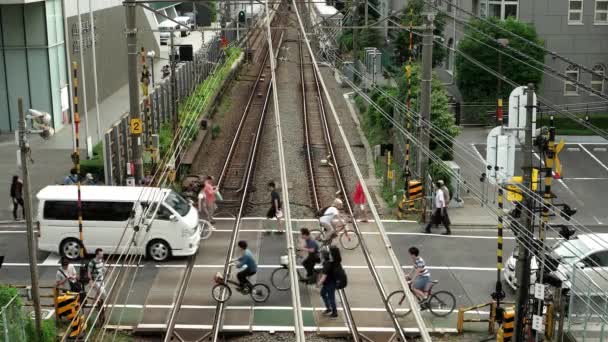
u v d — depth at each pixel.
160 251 23.14
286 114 45.56
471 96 44.53
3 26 38.72
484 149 38.62
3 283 21.25
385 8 66.94
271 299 20.61
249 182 31.70
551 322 18.11
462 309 18.84
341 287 19.19
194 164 33.94
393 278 22.05
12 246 24.50
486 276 22.58
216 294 20.03
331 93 52.09
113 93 51.38
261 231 26.19
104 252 23.23
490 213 28.64
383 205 29.52
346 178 32.94
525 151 16.30
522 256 16.62
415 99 32.88
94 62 35.41
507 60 42.88
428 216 27.61
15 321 16.33
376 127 39.91
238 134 40.16
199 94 44.53
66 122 41.78
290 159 35.88
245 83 55.81
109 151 28.39
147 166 31.09
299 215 28.12
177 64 48.59
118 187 24.02
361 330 18.62
